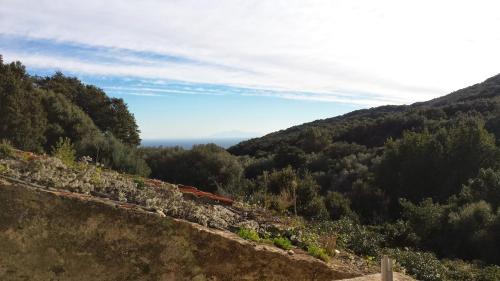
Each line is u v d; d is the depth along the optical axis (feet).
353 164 105.29
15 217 17.92
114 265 18.70
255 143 161.48
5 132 76.23
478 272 38.22
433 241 57.00
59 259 18.13
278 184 65.82
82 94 114.73
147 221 19.33
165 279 19.30
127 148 79.15
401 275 22.02
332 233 31.07
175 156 97.35
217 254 20.30
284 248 23.52
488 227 54.24
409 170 85.30
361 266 25.61
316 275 22.35
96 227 18.69
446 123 109.09
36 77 111.96
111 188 23.56
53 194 18.49
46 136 86.53
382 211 79.61
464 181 80.23
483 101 124.26
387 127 129.18
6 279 17.54
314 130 133.18
